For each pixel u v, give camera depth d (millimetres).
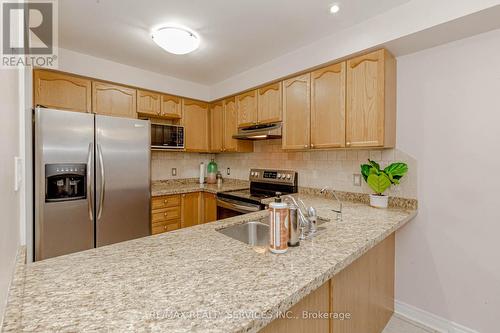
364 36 1822
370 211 1817
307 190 2652
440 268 1784
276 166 3004
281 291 724
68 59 2334
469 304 1662
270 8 1683
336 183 2398
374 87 1829
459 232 1698
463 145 1675
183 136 3238
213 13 1745
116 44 2223
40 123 1852
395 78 1972
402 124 1952
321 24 1880
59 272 838
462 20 1432
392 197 2004
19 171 999
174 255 985
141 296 695
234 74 2994
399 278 1981
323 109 2148
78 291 719
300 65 2277
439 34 1600
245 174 3443
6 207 667
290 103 2420
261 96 2744
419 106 1864
